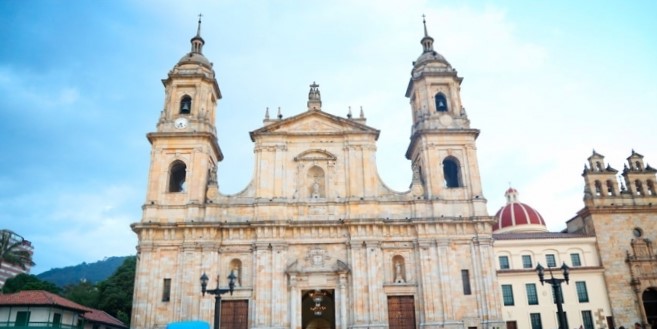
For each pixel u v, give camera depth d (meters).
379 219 55.91
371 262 54.69
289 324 52.53
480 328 52.94
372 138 60.66
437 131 60.88
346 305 53.44
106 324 71.12
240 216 56.78
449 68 66.06
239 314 53.22
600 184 69.62
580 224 71.38
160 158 58.66
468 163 60.09
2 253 87.38
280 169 58.75
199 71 63.34
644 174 70.06
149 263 53.72
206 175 58.91
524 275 65.75
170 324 44.09
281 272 54.19
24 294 56.84
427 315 53.06
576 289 64.88
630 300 64.06
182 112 62.47
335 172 59.25
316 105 62.72
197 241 54.66
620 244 66.69
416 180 59.22
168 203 56.72
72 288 105.81
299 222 55.62
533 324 63.81
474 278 54.81
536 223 83.62
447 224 56.59
